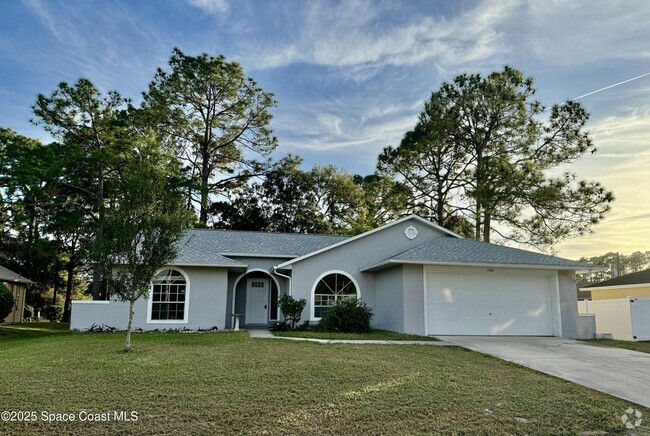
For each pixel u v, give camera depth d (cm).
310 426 609
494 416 667
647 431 631
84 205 2875
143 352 1082
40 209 2717
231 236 2173
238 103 3509
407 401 717
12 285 2747
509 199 2428
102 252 1105
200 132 3572
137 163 1213
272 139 3731
